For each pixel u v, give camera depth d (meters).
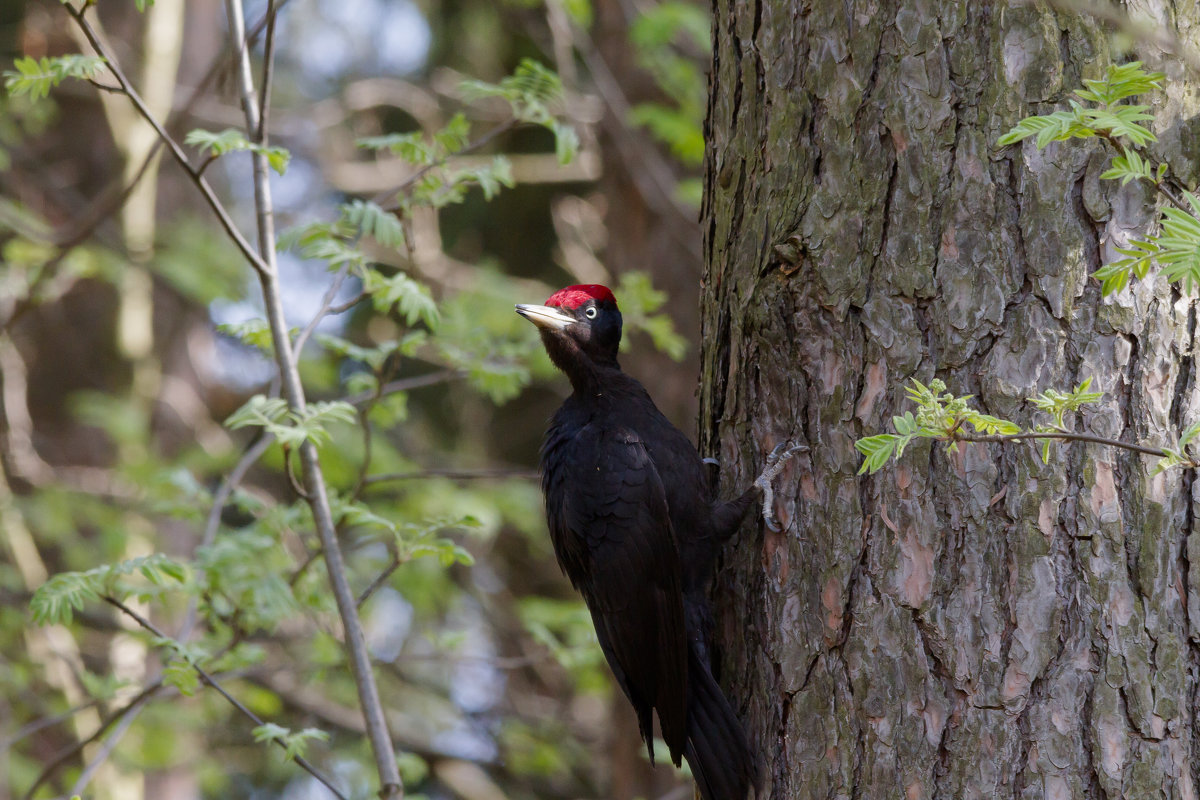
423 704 19.17
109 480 17.11
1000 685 5.43
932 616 5.62
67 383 18.73
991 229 5.63
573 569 8.06
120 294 18.89
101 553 16.53
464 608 20.80
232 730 15.25
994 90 5.66
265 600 8.94
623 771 14.07
